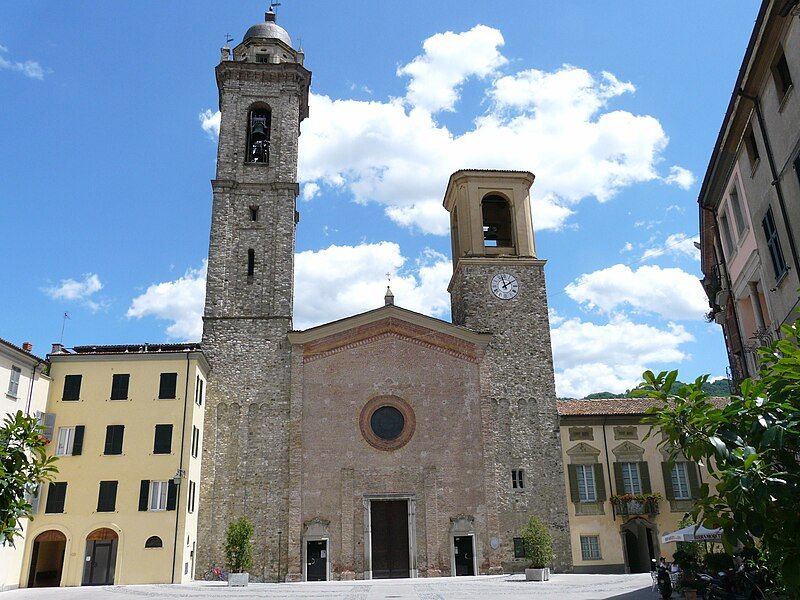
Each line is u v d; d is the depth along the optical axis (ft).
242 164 154.20
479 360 142.20
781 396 26.94
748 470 24.40
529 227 159.02
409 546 128.57
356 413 135.33
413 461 133.39
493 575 126.41
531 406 142.10
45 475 34.50
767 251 65.77
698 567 90.48
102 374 125.49
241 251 146.51
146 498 118.32
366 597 89.86
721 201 81.51
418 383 138.72
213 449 130.93
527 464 137.18
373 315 142.00
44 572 118.73
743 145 68.59
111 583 114.32
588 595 87.30
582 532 133.18
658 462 138.72
